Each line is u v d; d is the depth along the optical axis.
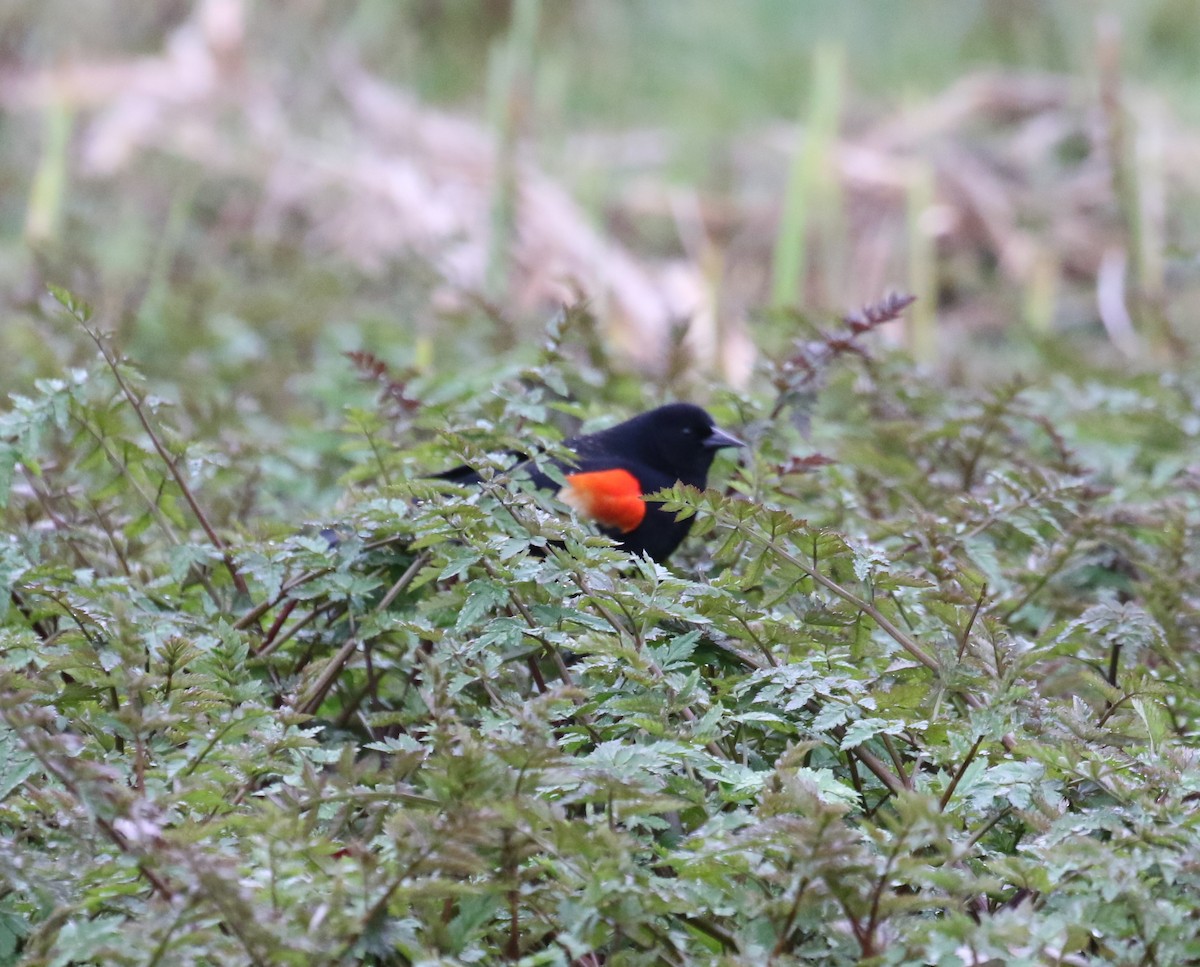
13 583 7.66
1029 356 20.64
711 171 28.81
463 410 11.17
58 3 28.88
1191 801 6.90
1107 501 11.06
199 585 9.21
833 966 5.95
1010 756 7.04
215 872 5.22
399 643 8.79
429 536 7.55
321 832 6.67
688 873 5.92
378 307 19.81
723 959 5.64
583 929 5.80
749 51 32.03
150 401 8.91
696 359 15.31
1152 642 7.76
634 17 33.06
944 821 5.71
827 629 8.00
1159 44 30.78
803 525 7.45
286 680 8.43
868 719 6.73
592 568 7.38
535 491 8.05
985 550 9.02
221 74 26.91
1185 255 15.55
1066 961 5.55
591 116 31.16
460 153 26.42
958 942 5.52
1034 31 31.91
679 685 6.90
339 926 5.48
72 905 5.73
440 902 6.13
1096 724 7.65
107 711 7.18
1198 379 14.60
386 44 31.20
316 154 25.83
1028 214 25.52
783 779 6.04
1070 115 28.30
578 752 7.25
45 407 8.45
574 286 13.24
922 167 22.80
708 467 11.85
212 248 22.75
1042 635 7.75
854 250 25.47
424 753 6.40
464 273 22.30
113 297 17.05
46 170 20.98
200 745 6.66
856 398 13.44
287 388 15.61
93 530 9.64
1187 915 6.04
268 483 11.95
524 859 6.13
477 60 31.72
